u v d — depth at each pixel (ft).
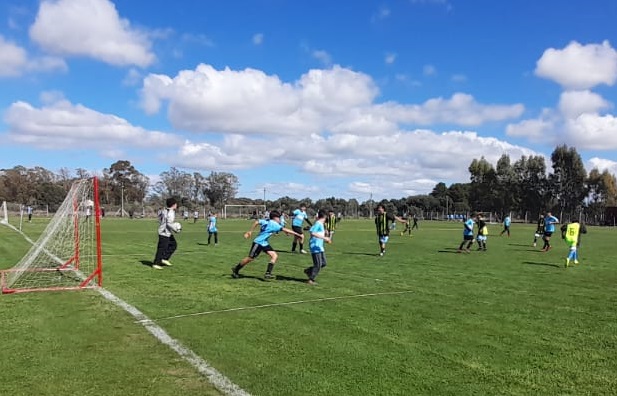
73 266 50.83
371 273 48.24
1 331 24.88
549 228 78.38
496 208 322.96
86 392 17.01
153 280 41.83
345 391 17.34
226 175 406.00
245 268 50.47
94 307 30.68
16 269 46.65
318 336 24.31
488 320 28.25
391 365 20.15
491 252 75.25
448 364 20.39
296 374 18.95
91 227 61.87
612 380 18.80
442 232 138.92
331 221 88.17
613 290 39.37
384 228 66.44
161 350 21.83
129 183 382.01
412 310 30.66
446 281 43.27
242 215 315.58
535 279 45.50
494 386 18.06
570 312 30.73
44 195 327.26
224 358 20.77
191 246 78.64
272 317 28.27
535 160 309.42
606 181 315.99
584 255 71.97
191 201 393.70
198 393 17.02
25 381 17.95
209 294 35.42
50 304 31.60
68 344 22.62
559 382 18.54
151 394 16.89
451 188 393.70
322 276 45.75
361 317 28.53
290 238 101.76
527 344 23.45
